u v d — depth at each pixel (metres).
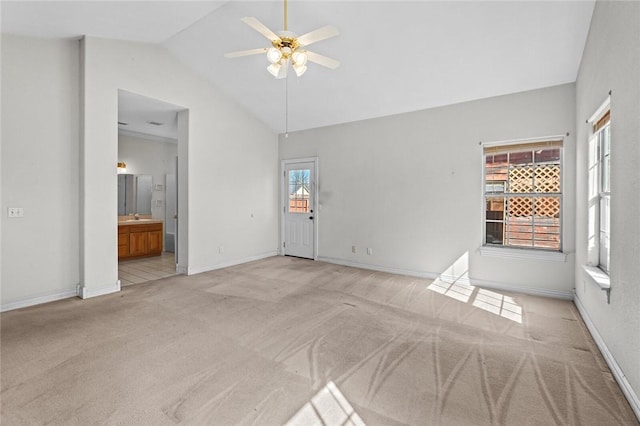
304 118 5.56
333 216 5.63
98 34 3.56
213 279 4.50
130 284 4.21
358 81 4.25
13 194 3.19
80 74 3.60
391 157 4.93
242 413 1.69
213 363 2.21
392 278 4.59
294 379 2.02
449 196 4.41
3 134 3.12
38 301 3.37
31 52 3.28
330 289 4.04
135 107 4.59
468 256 4.28
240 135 5.55
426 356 2.34
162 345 2.47
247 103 5.44
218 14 3.45
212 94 5.02
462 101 4.27
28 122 3.27
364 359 2.29
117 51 3.82
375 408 1.75
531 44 3.16
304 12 3.23
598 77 2.55
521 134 3.88
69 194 3.58
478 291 3.97
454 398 1.84
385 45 3.51
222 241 5.27
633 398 1.73
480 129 4.16
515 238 4.05
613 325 2.12
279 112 5.55
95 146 3.65
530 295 3.82
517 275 3.95
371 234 5.16
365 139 5.20
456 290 4.01
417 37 3.32
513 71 3.56
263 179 6.07
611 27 2.21
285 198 6.35
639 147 1.71
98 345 2.45
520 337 2.66
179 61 4.52
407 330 2.80
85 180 3.57
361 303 3.51
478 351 2.42
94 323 2.88
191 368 2.14
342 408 1.74
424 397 1.85
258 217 5.97
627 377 1.86
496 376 2.07
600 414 1.70
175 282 4.33
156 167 6.92
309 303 3.50
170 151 7.19
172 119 5.29
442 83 3.96
